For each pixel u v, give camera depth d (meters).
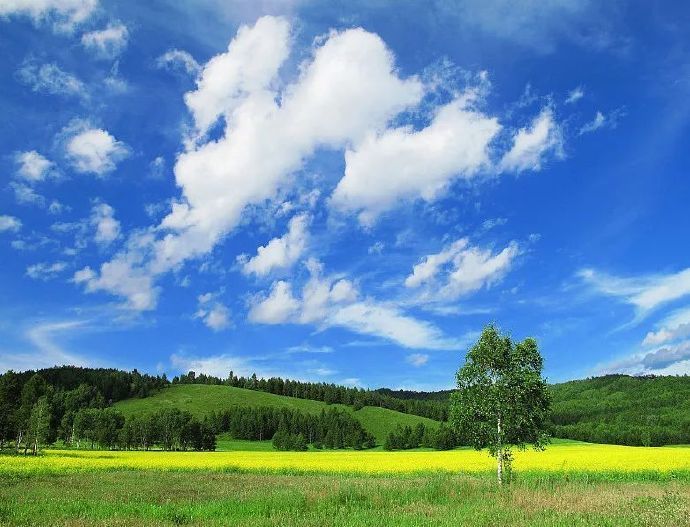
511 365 32.28
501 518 15.00
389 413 170.38
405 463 53.56
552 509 16.72
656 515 14.44
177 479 36.88
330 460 59.28
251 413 150.38
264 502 21.25
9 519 17.03
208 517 17.97
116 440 107.44
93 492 27.44
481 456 65.88
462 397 32.75
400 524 14.80
